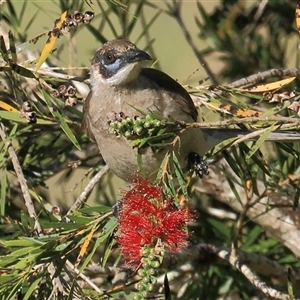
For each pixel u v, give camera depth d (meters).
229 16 12.05
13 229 10.30
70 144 11.12
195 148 10.02
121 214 7.50
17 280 7.79
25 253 7.78
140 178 8.05
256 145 7.27
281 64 11.99
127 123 7.14
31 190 9.62
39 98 10.08
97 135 10.09
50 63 11.34
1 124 9.32
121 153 9.75
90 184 10.00
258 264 10.32
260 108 9.93
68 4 11.20
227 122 7.23
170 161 7.51
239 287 10.58
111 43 10.16
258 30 12.27
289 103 7.87
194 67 14.37
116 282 9.73
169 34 14.95
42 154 10.94
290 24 12.20
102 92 10.05
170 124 7.20
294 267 10.91
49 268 8.13
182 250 10.31
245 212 9.84
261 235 11.17
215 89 9.78
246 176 9.80
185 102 9.98
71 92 8.64
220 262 10.54
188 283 10.36
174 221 7.09
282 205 10.04
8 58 8.54
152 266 6.90
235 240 10.03
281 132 8.88
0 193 10.38
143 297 6.79
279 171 9.89
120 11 11.03
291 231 10.44
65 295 8.13
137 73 9.93
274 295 9.59
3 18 11.20
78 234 8.03
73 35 11.21
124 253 7.29
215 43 12.02
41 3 12.01
